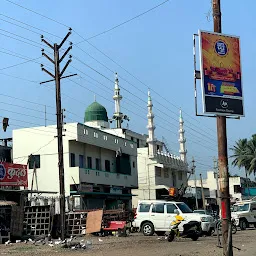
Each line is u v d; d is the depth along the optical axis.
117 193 46.44
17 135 41.84
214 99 11.18
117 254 16.73
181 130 75.25
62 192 22.61
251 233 28.03
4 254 17.73
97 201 42.41
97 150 45.22
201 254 15.78
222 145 11.20
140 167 59.56
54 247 20.25
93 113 60.47
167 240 22.61
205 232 25.25
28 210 28.16
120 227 28.00
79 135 40.09
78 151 41.53
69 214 28.81
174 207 25.86
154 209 26.31
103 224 28.84
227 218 10.95
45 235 27.05
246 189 85.62
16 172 32.34
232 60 11.56
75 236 27.70
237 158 77.50
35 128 41.28
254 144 75.25
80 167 39.78
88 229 28.50
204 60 11.20
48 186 39.84
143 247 19.23
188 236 22.56
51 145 40.50
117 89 68.56
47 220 27.75
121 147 49.06
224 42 11.52
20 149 41.50
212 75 11.23
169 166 63.34
